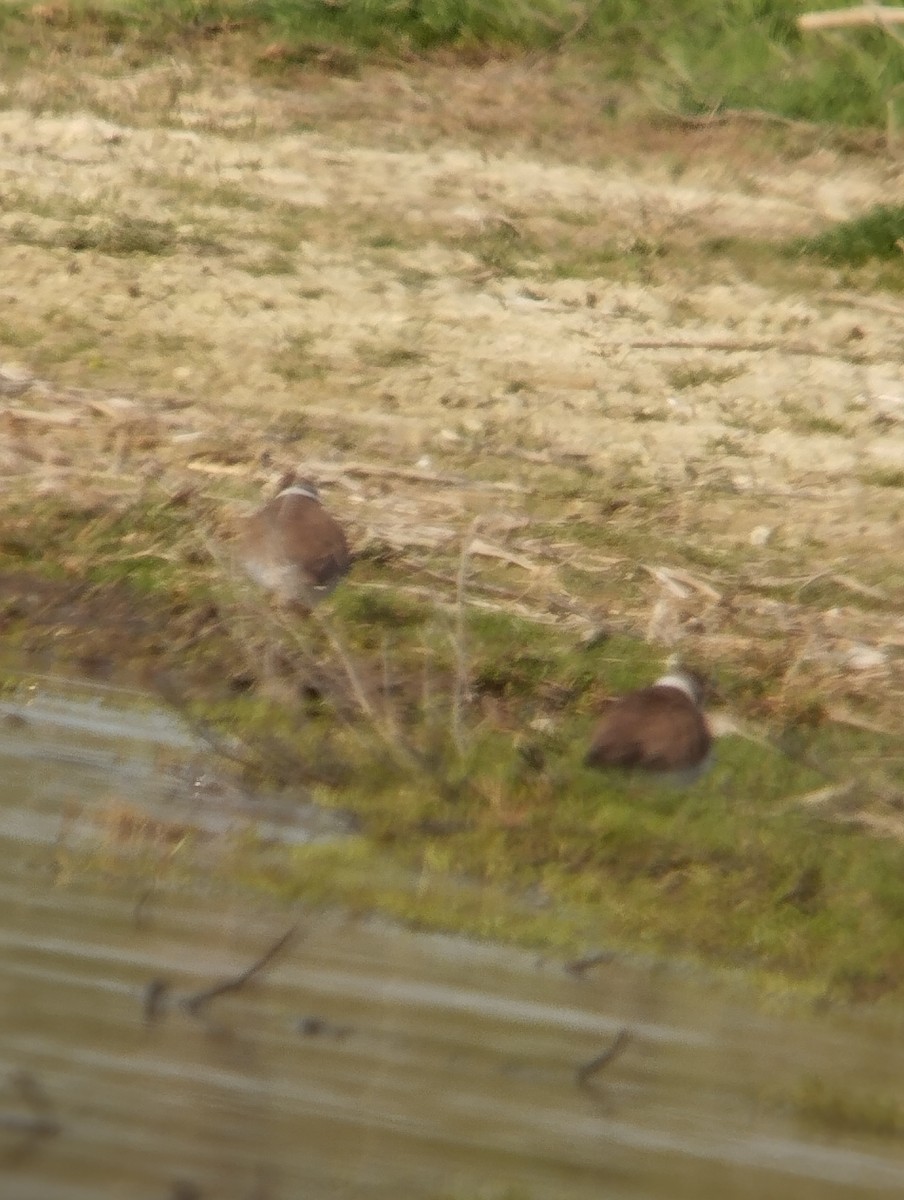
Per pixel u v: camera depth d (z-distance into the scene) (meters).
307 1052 9.60
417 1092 9.39
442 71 29.44
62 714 14.38
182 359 21.16
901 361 23.20
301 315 22.47
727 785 14.32
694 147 28.27
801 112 29.61
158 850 12.11
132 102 27.27
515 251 24.70
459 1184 8.50
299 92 28.34
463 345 22.30
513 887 12.54
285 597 16.12
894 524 19.64
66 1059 9.11
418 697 15.15
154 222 24.22
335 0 30.08
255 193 25.38
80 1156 8.17
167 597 16.45
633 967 11.70
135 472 18.55
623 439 20.77
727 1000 11.45
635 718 14.12
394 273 23.73
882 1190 9.11
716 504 19.64
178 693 14.91
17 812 12.49
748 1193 8.86
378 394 20.97
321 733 14.40
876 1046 11.05
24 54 28.17
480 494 19.06
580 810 13.67
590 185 26.88
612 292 24.02
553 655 16.17
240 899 11.60
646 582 17.72
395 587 17.03
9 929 10.65
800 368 22.73
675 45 30.42
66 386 19.92
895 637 17.25
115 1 29.72
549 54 30.09
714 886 12.88
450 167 26.78
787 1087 10.19
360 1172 8.44
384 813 13.23
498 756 14.25
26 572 16.61
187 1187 8.04
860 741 15.47
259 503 18.30
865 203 27.36
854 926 12.65
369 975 10.80
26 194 24.47
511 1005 10.73
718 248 25.52
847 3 31.08
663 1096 9.83
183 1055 9.34
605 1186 8.71
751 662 16.39
